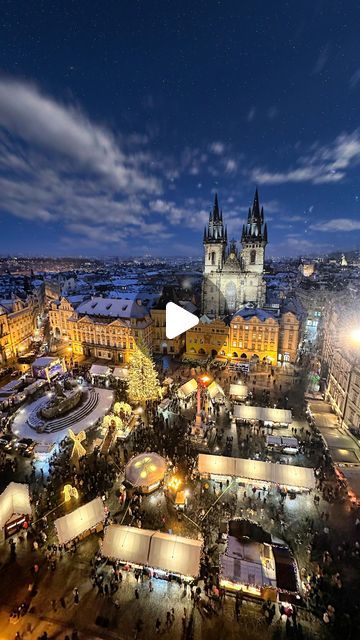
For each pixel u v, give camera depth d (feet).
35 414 193.06
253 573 93.35
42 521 118.21
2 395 212.02
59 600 92.89
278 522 117.19
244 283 358.64
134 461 142.92
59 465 149.38
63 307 328.49
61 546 107.04
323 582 95.96
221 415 191.11
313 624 86.33
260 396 217.15
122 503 126.62
